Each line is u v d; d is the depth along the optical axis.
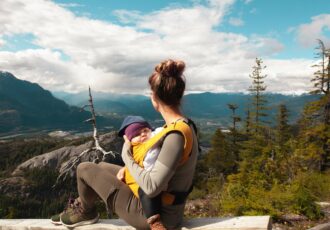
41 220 4.02
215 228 3.03
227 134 41.34
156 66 2.80
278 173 13.31
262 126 35.81
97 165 3.30
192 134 2.75
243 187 10.51
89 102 9.84
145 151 2.80
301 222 7.57
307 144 26.98
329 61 28.84
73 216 3.59
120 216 3.15
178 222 3.04
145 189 2.70
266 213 7.84
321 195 10.54
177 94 2.75
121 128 3.04
